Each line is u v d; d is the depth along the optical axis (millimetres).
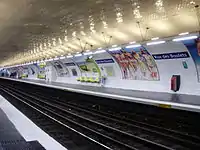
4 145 5531
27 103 21031
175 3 8430
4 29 12625
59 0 7676
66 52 23984
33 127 8055
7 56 32094
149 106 12906
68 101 23625
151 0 8133
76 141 9641
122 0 8000
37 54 27641
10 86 48844
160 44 14062
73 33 14156
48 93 31438
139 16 10078
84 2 8062
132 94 15953
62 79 34500
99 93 17828
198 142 8805
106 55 20266
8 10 8727
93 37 15438
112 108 16375
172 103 11320
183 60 13656
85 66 25641
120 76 20516
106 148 8148
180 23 10219
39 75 45719
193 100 11703
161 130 10789
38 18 10180
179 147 8586
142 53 16266
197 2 8195
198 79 13219
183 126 10758
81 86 25500
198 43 11820
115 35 14234
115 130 10859
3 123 8125
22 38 16109
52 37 15672
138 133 10758
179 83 14391
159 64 15602
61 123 12125
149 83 17141
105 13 9633
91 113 16125
